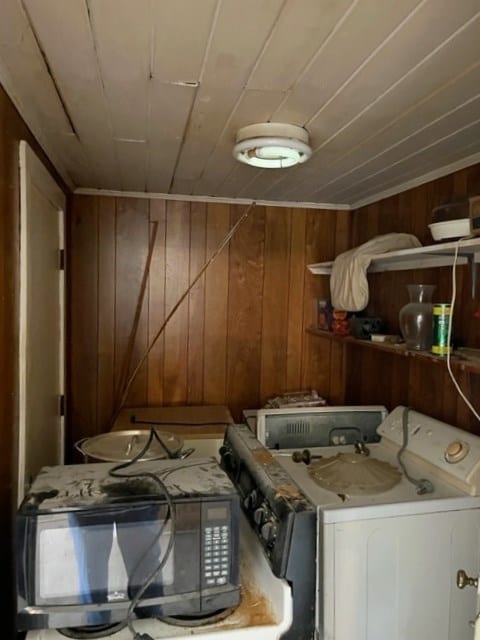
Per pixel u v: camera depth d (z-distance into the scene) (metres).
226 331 2.99
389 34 1.08
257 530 1.36
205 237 2.92
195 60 1.22
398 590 1.41
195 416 2.72
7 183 1.46
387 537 1.39
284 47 1.15
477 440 1.64
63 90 1.42
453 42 1.11
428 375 2.17
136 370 2.75
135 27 1.08
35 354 1.87
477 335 1.84
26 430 1.68
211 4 0.99
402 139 1.76
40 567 1.05
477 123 1.60
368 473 1.61
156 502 1.11
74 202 2.76
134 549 1.10
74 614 1.06
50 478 1.23
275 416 2.18
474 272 1.85
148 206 2.85
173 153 2.02
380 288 2.64
